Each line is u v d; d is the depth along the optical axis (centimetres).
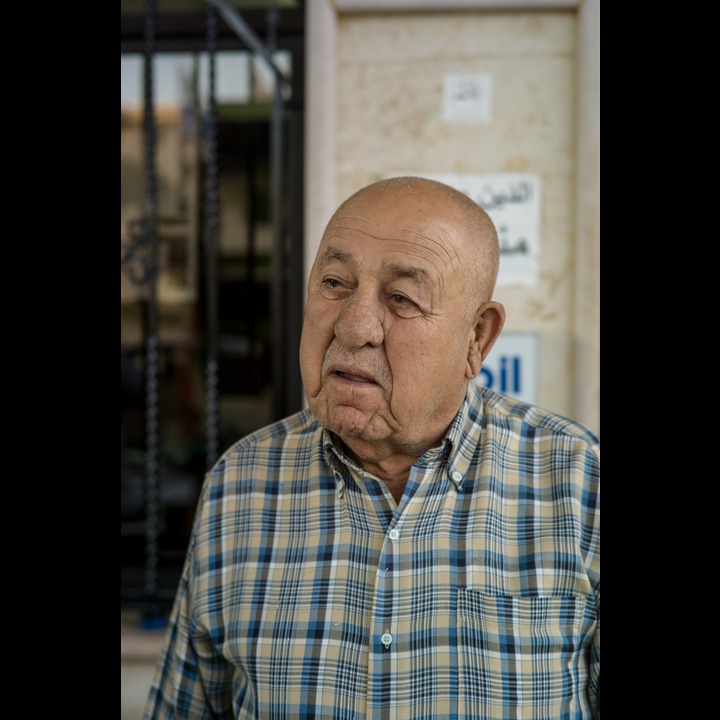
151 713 129
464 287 112
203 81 332
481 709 111
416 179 116
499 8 238
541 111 241
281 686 115
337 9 239
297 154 327
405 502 116
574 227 241
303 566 119
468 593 114
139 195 342
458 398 117
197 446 352
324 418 112
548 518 118
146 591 307
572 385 243
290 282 330
